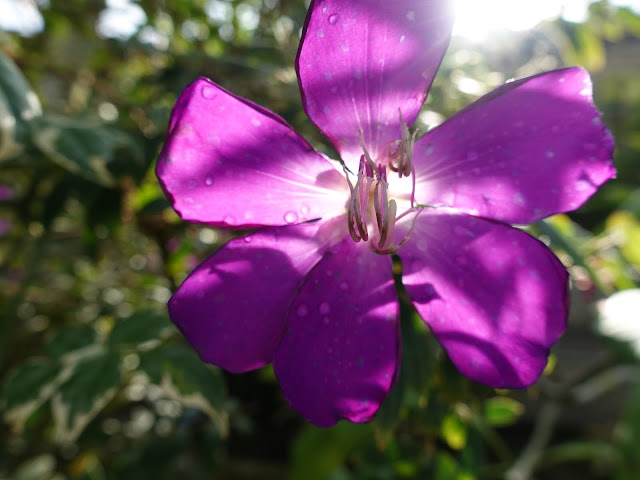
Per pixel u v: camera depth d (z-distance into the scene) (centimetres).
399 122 8
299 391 8
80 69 21
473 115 8
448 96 19
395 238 9
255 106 8
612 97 64
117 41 18
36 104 13
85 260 25
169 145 8
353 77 8
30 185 18
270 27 22
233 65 16
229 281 8
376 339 8
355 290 9
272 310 8
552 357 15
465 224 9
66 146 13
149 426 24
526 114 8
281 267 8
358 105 8
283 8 21
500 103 8
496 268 8
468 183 8
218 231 19
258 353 8
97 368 13
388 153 8
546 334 8
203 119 8
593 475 40
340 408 8
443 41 8
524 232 8
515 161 8
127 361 14
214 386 13
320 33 7
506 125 8
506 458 22
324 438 19
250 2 23
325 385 8
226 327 8
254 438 38
